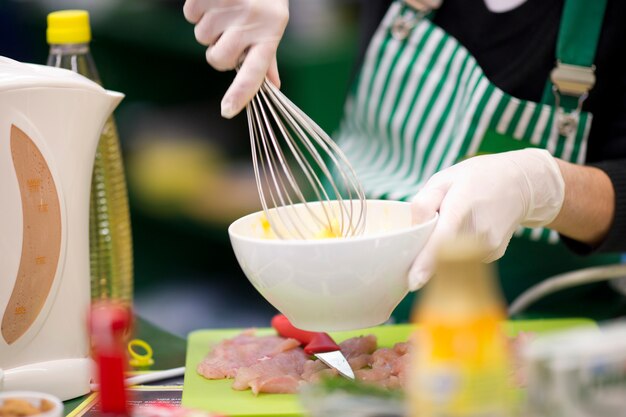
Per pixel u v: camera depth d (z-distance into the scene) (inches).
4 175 51.0
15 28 103.9
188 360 56.0
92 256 58.8
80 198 52.9
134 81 107.7
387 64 68.1
